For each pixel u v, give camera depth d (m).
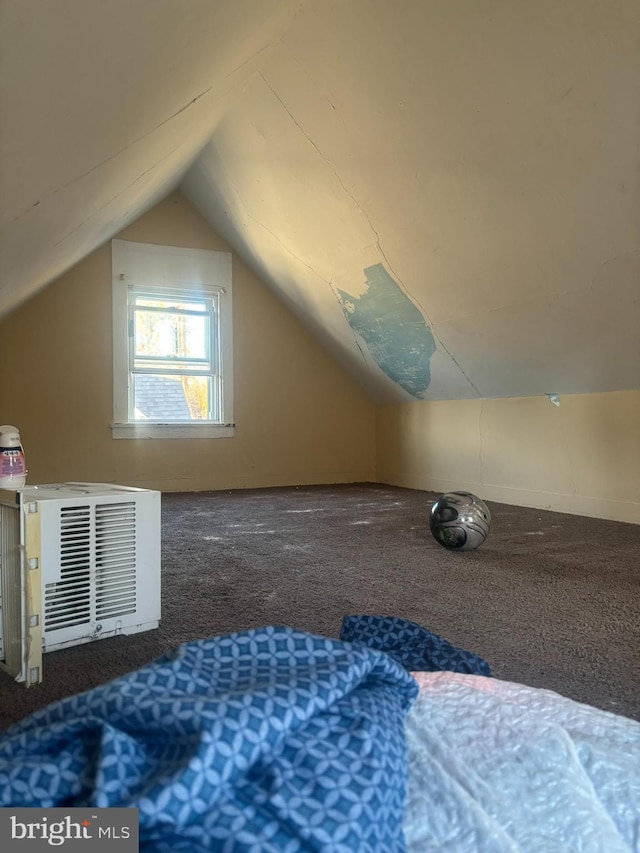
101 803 0.52
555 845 0.63
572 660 1.59
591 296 3.09
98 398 4.98
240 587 2.26
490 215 3.03
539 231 2.93
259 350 5.68
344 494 5.10
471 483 4.93
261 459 5.70
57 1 0.83
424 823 0.65
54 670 1.48
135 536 1.72
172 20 1.30
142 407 5.36
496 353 4.07
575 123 2.32
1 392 4.66
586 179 2.51
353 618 1.41
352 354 5.52
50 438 4.82
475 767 0.76
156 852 0.52
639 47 1.95
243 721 0.58
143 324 5.25
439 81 2.54
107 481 5.03
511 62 2.27
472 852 0.61
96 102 1.35
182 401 5.48
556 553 2.85
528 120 2.44
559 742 0.80
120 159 2.09
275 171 3.88
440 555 2.81
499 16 2.14
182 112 2.32
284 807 0.55
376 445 6.21
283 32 2.80
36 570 1.40
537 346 3.74
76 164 1.65
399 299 4.24
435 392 5.16
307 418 5.91
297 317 5.77
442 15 2.28
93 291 4.94
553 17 2.04
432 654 1.28
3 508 1.47
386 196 3.40
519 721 0.86
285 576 2.43
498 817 0.67
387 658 0.80
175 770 0.54
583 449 3.94
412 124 2.84
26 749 0.62
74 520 1.58
